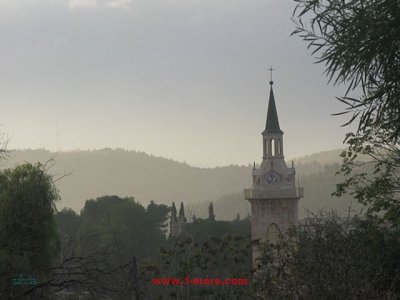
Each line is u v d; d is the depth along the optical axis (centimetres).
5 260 1673
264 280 1559
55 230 3494
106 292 1480
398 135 1283
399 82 1134
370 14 1090
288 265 1519
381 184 1680
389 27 1071
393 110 1209
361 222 1680
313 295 1325
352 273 1344
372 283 1369
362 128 1284
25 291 1619
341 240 1484
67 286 1530
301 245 1520
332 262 1378
